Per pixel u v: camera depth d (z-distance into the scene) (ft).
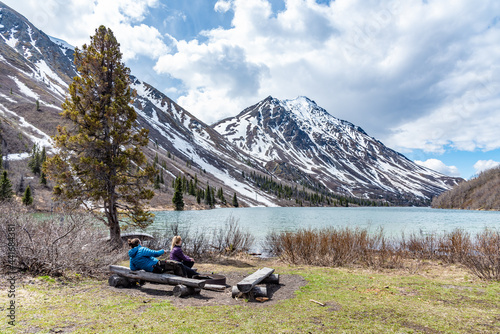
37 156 262.26
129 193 50.78
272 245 58.85
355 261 43.86
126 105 50.31
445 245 49.03
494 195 390.42
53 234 27.30
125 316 16.25
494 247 33.35
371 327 15.43
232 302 20.36
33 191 189.78
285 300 21.04
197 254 48.08
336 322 16.10
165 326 14.78
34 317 15.47
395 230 101.71
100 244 32.58
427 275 35.17
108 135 49.62
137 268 23.75
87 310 17.15
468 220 167.12
